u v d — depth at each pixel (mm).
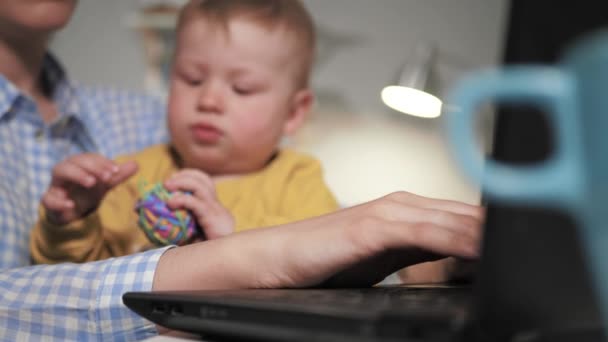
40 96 1291
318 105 2125
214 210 956
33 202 1144
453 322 330
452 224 531
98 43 2166
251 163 1207
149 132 1427
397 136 2113
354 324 357
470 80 734
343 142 2121
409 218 544
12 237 1026
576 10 352
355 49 2152
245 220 1042
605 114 339
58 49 2164
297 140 2061
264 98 1202
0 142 1117
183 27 1238
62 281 615
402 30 2152
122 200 1153
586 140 341
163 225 922
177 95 1203
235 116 1168
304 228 561
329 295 472
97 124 1376
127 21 2143
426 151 2104
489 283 335
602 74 341
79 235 980
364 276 604
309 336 380
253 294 476
